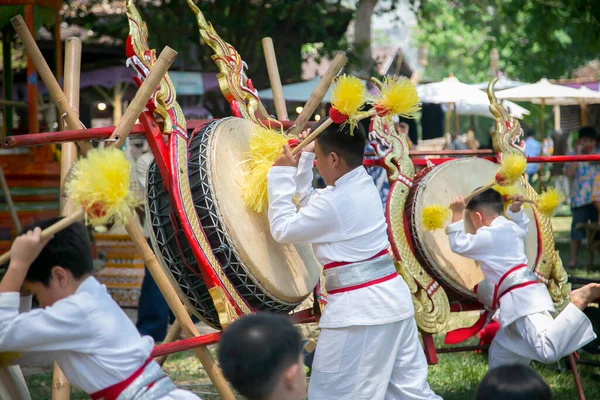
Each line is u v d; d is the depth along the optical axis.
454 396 4.87
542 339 4.00
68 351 2.51
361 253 3.34
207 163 3.32
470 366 5.62
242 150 3.55
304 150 3.61
